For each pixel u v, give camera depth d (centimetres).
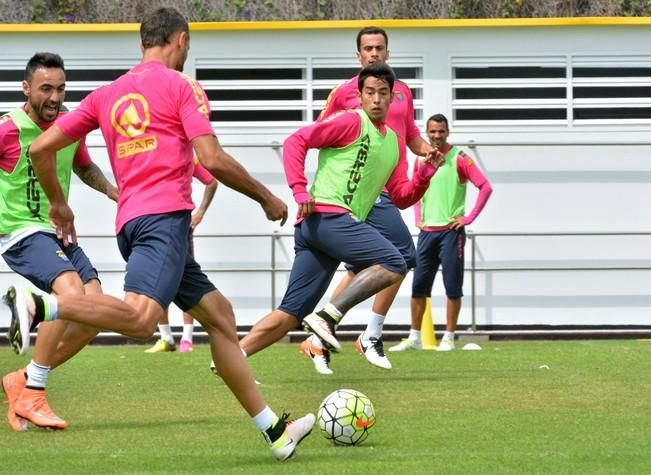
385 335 4366
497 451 1775
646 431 1988
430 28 4388
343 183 2552
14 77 4347
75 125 1786
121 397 2514
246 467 1641
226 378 1712
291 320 2641
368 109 2534
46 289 2155
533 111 4428
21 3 4441
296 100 4409
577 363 3259
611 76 4428
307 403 2402
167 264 1689
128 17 4444
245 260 4322
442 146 3800
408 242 3122
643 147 4409
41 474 1596
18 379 2055
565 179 4397
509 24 4388
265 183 4375
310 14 4459
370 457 1725
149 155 1722
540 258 4362
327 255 2617
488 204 4381
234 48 4384
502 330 4356
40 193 2181
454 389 2616
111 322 1619
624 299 4359
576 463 1662
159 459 1714
